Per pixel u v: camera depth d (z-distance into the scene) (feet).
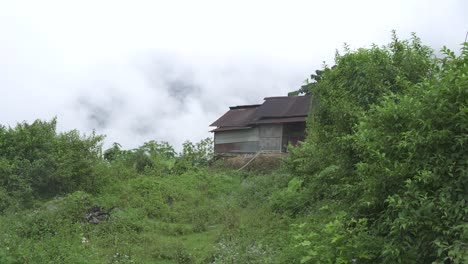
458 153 15.51
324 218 24.99
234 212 37.70
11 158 42.04
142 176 51.01
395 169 17.01
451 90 15.87
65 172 41.93
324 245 19.04
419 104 16.83
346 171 24.90
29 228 29.96
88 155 46.62
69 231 29.53
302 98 74.79
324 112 29.99
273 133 72.59
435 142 15.90
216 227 35.17
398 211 16.74
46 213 32.58
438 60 20.90
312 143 34.37
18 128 44.29
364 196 18.97
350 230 18.29
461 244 13.85
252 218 33.42
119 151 60.49
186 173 56.34
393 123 18.38
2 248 21.62
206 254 26.25
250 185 49.14
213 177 55.16
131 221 34.17
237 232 29.99
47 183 41.91
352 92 28.45
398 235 16.31
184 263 25.77
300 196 33.35
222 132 81.82
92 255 24.79
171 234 33.32
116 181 47.26
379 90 26.89
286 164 40.40
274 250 23.75
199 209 39.93
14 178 39.47
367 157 20.84
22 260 21.53
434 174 15.67
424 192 15.89
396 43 29.14
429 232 15.51
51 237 27.78
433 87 16.56
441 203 15.07
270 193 43.19
